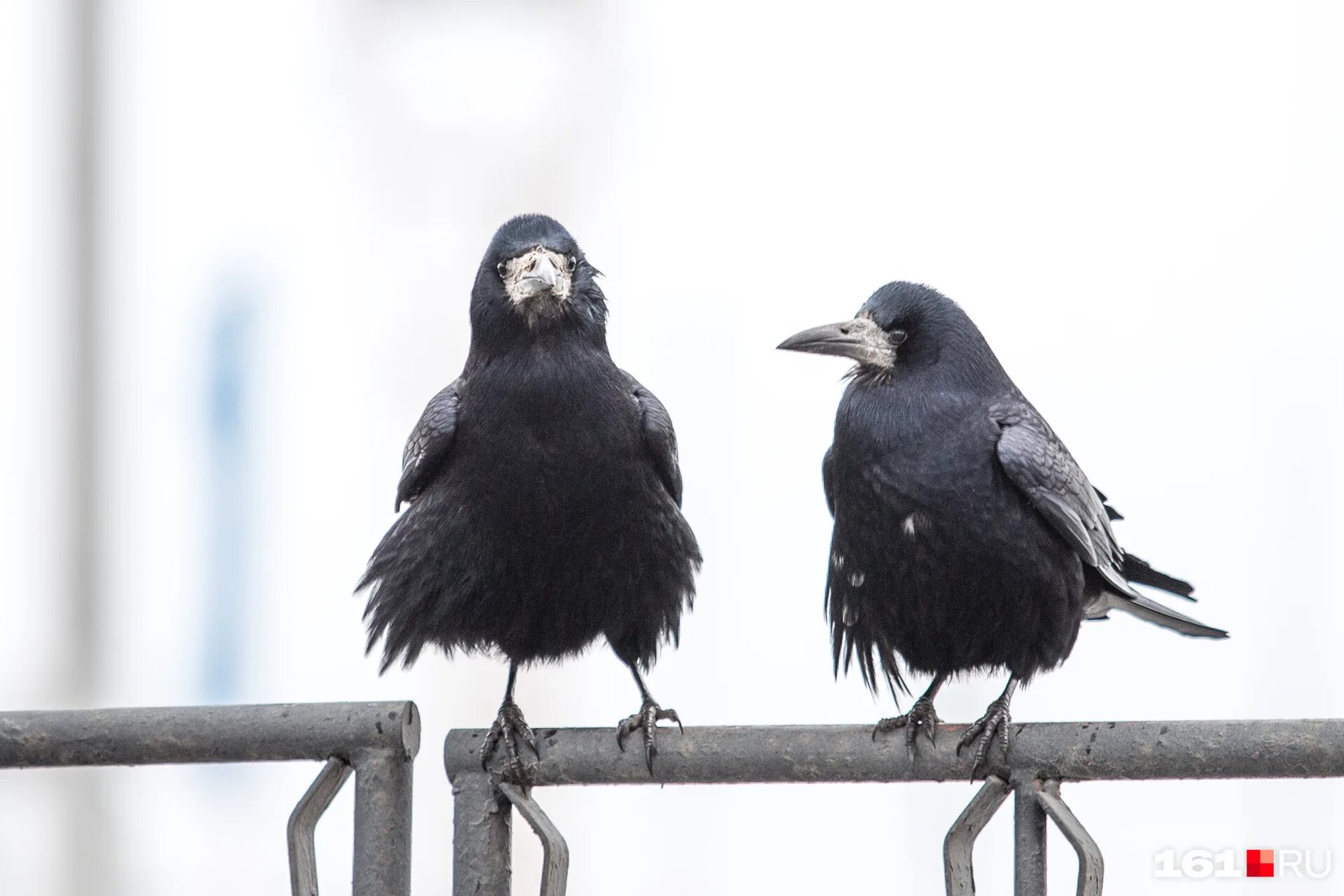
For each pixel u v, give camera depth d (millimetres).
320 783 7484
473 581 11031
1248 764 7066
